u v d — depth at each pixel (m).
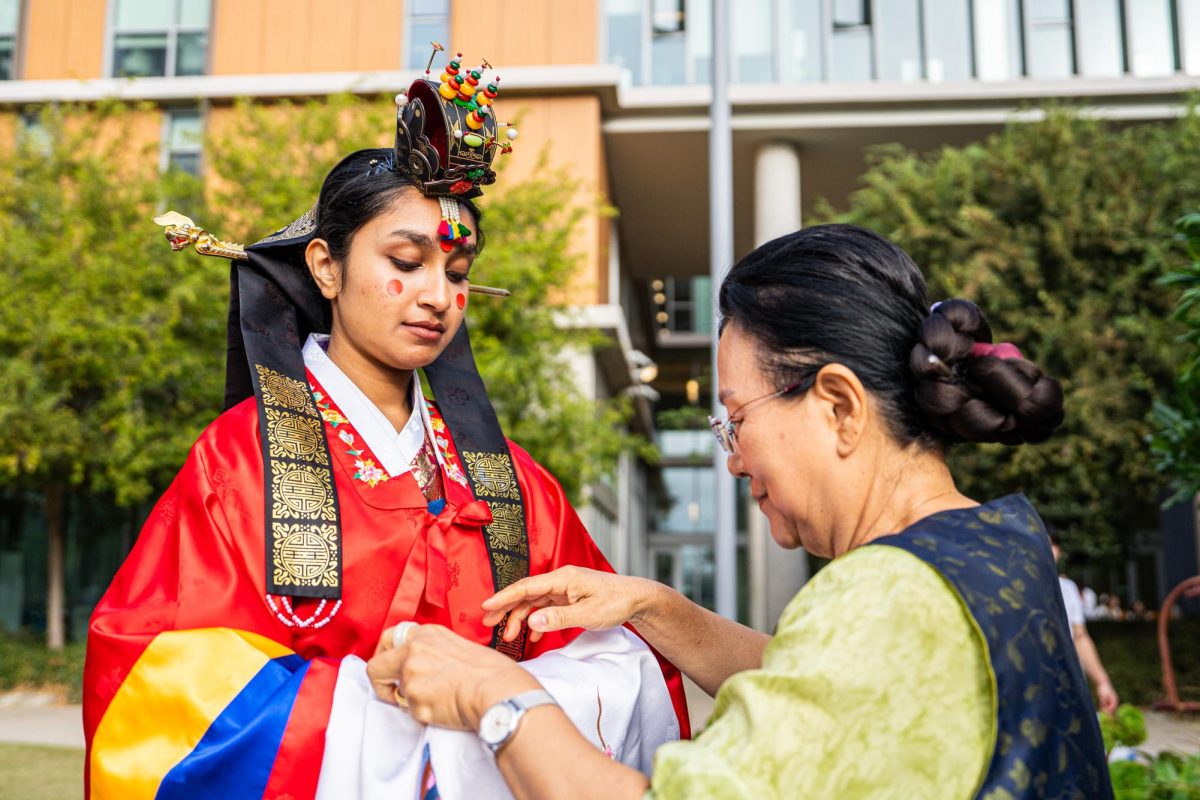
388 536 1.38
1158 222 9.63
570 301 11.30
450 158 1.36
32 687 10.17
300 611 1.31
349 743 1.16
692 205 15.46
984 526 0.98
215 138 10.83
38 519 12.91
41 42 13.55
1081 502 10.93
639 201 15.34
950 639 0.88
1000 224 9.89
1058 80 12.61
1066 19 13.48
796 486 1.05
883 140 13.26
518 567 1.53
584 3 12.97
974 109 12.82
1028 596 0.92
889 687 0.86
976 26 13.55
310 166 10.00
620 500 16.59
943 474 1.05
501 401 9.66
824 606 0.91
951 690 0.87
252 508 1.33
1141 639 10.34
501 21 12.99
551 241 9.95
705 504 25.44
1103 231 9.63
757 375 1.06
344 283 1.43
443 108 1.35
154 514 1.36
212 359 10.01
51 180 10.51
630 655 1.40
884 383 1.02
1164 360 9.09
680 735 1.52
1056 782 0.87
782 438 1.04
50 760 6.15
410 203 1.39
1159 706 3.76
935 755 0.86
